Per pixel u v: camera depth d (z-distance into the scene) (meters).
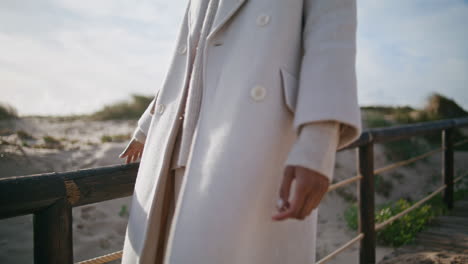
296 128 0.80
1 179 0.91
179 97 0.98
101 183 1.08
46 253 0.96
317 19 0.88
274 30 0.88
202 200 0.82
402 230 3.79
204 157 0.86
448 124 4.14
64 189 0.98
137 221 0.98
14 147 5.23
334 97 0.78
